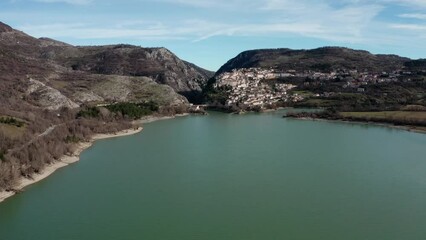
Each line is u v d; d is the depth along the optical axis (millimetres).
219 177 142500
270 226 102125
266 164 160750
